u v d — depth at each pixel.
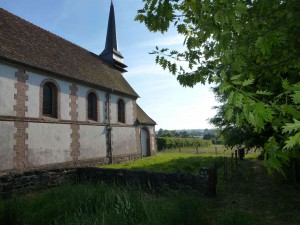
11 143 11.72
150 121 25.14
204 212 5.21
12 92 11.99
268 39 2.05
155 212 4.91
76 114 15.91
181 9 2.83
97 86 17.88
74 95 15.90
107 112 18.91
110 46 25.39
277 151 1.71
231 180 9.98
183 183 8.18
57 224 4.66
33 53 14.19
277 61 2.72
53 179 9.38
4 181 7.81
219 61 3.01
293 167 8.60
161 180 8.57
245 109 1.43
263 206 6.62
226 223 4.69
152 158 20.77
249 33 2.43
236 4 1.92
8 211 5.11
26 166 12.30
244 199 7.33
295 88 1.46
